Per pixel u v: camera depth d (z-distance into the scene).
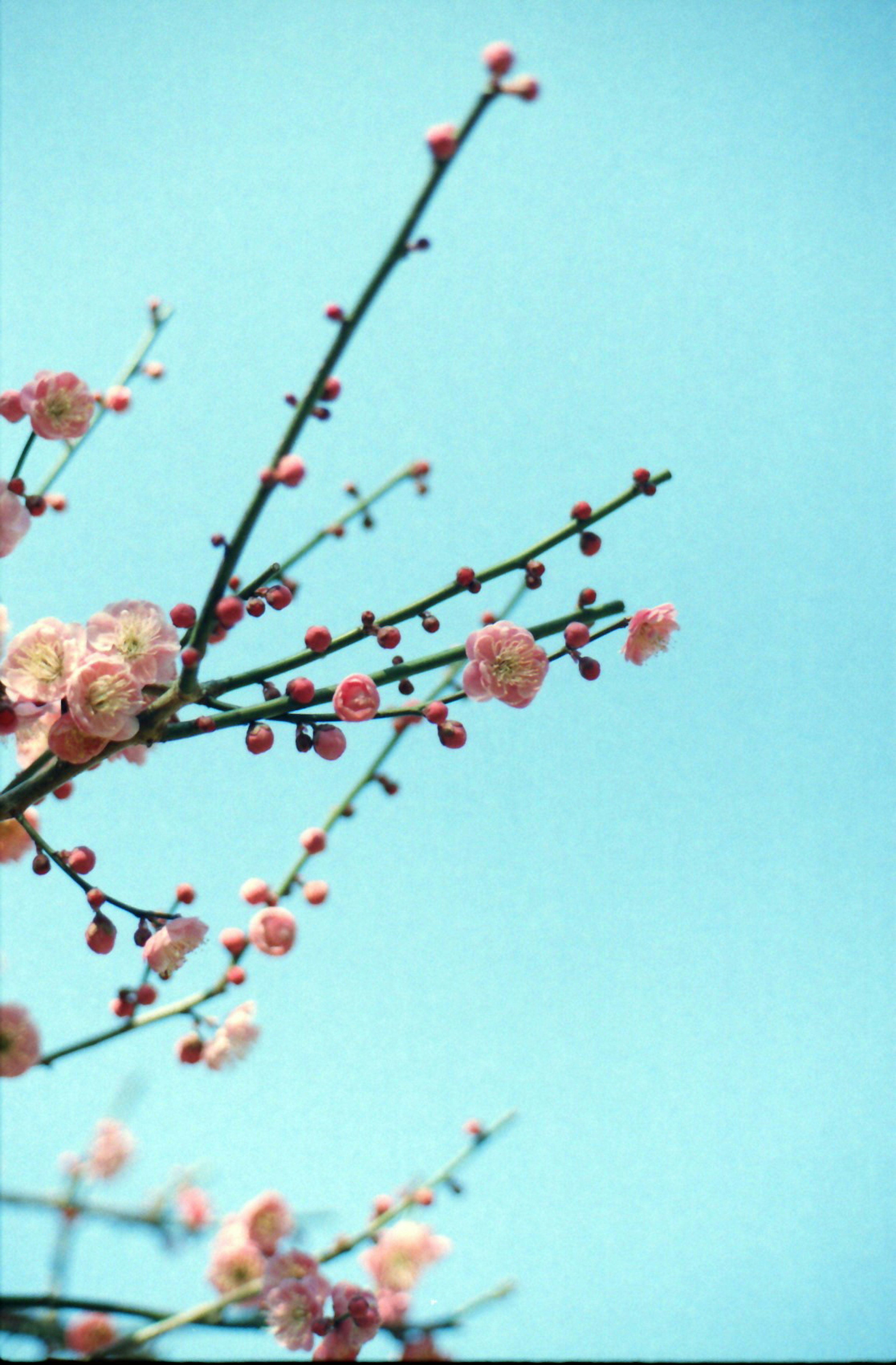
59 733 1.00
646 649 1.04
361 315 0.96
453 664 1.05
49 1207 1.05
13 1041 0.99
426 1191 1.10
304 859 1.09
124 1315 0.99
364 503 1.17
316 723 1.02
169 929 1.03
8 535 1.03
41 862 1.03
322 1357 1.04
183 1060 1.06
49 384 1.03
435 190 0.95
